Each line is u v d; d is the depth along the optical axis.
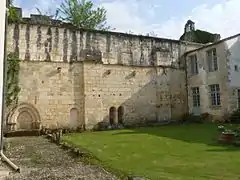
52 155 8.87
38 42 17.27
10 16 15.94
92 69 18.59
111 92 19.08
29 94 16.62
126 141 11.74
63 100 17.55
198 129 15.77
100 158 7.98
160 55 21.52
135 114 19.81
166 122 21.00
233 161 7.12
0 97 8.13
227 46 19.34
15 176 6.13
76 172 6.43
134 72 20.14
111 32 19.70
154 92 20.84
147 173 6.09
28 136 15.29
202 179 5.55
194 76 21.92
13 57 16.30
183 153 8.53
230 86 18.95
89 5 27.61
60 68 17.66
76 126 17.72
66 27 18.22
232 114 18.61
